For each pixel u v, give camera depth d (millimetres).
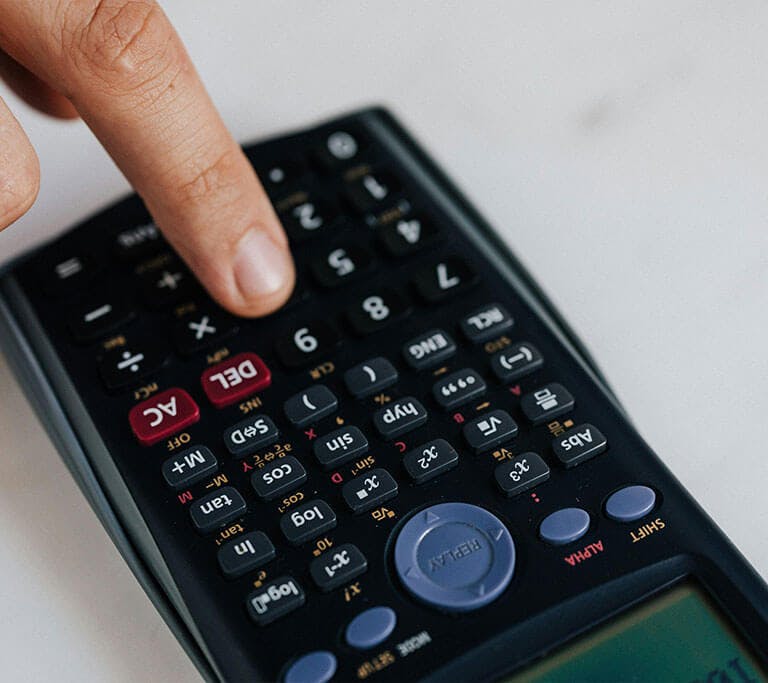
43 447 270
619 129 320
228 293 273
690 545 244
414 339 272
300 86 333
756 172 308
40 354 274
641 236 298
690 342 280
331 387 267
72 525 259
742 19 340
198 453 257
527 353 268
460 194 299
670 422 269
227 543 245
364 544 245
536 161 315
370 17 347
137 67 257
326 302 281
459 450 256
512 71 334
